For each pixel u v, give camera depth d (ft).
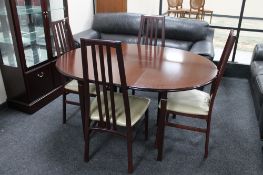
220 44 15.25
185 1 18.40
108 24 11.85
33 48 8.74
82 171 5.87
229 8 20.45
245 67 11.49
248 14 19.86
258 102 7.81
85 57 4.75
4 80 8.35
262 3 19.11
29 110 8.27
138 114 5.74
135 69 5.85
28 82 7.98
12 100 8.53
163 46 8.45
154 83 5.08
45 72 8.69
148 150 6.65
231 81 11.41
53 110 8.64
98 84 5.08
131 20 11.58
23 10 7.99
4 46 7.79
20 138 7.07
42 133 7.34
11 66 7.89
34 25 8.57
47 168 5.96
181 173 5.86
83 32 11.63
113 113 5.36
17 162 6.15
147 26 8.54
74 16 11.71
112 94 5.12
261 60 10.03
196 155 6.47
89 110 5.64
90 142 6.92
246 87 10.75
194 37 10.66
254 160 6.32
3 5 7.15
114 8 12.79
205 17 19.17
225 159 6.33
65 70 5.76
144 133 7.35
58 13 9.47
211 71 5.84
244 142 7.02
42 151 6.55
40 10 8.24
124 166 6.06
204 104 6.08
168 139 7.11
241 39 16.35
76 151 6.58
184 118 8.21
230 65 11.66
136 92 10.11
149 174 5.81
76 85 7.32
